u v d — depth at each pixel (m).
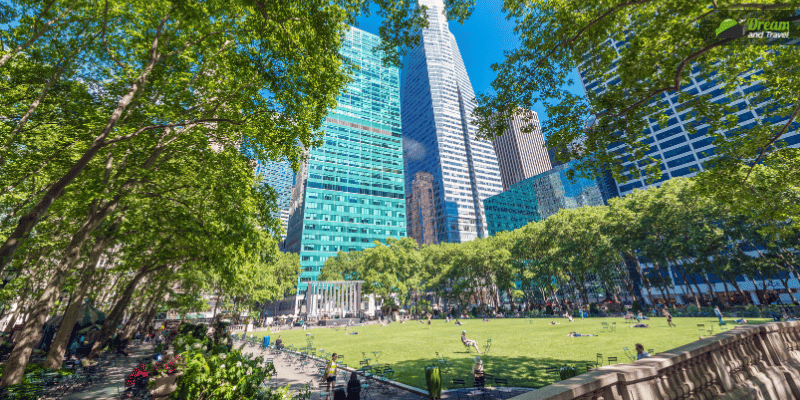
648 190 43.12
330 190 112.44
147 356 19.59
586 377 4.20
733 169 12.34
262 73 11.27
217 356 7.52
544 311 52.09
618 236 43.44
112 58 11.85
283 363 18.69
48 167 13.77
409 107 188.25
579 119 11.27
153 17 11.84
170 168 15.09
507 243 62.94
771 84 10.20
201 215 14.40
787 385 7.14
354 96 128.62
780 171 12.04
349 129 123.56
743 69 10.16
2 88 11.80
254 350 25.92
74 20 11.41
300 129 13.14
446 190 148.12
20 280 23.19
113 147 13.41
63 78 12.39
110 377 14.51
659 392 4.70
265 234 16.97
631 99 10.11
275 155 14.94
